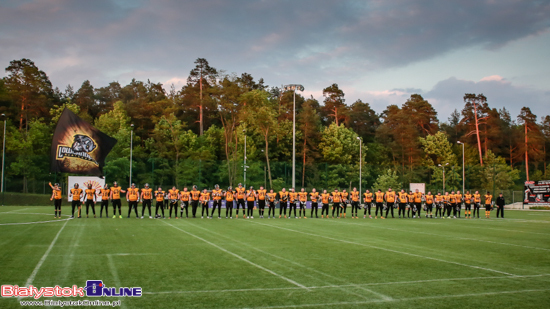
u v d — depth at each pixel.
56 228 18.47
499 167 66.94
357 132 89.50
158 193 26.52
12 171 48.06
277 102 76.44
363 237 17.06
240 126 65.75
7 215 26.19
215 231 18.45
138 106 74.69
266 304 7.12
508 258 12.27
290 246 13.95
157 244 13.98
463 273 9.94
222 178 50.78
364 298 7.59
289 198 28.98
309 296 7.66
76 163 29.42
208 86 75.38
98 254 11.78
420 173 66.06
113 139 30.59
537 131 80.25
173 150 64.50
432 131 89.94
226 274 9.41
